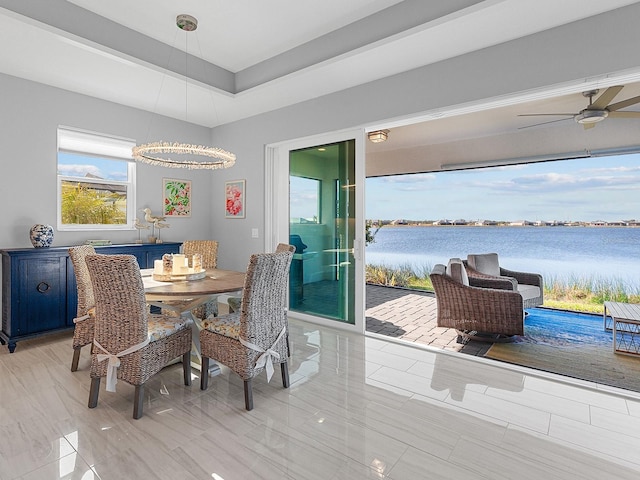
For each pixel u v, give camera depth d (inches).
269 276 85.1
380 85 128.3
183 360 94.3
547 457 65.1
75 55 112.0
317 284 154.1
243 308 81.0
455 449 67.4
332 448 67.5
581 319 176.6
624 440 70.6
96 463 62.3
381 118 128.4
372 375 101.4
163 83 134.6
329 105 143.8
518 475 60.3
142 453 65.3
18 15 92.5
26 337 120.6
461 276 146.9
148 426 74.4
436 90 115.0
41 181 135.4
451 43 102.8
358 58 112.4
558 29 93.6
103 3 106.5
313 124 149.6
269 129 166.7
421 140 222.4
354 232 140.4
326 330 144.6
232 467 61.9
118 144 159.5
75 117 143.8
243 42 130.1
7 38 101.7
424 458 64.7
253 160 174.6
